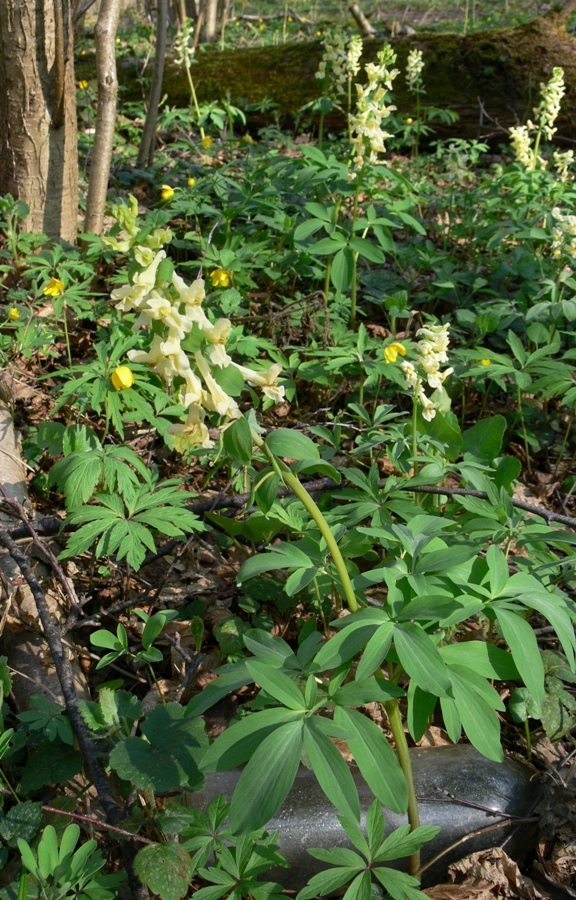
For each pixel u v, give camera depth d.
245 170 6.57
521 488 4.15
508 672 2.16
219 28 15.23
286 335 4.84
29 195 5.43
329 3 20.95
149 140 7.57
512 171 6.86
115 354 3.56
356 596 2.77
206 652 3.15
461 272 5.57
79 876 2.00
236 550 3.64
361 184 5.29
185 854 2.04
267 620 3.24
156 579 3.45
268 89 10.28
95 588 3.33
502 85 9.54
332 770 1.78
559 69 6.39
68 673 2.59
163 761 2.14
